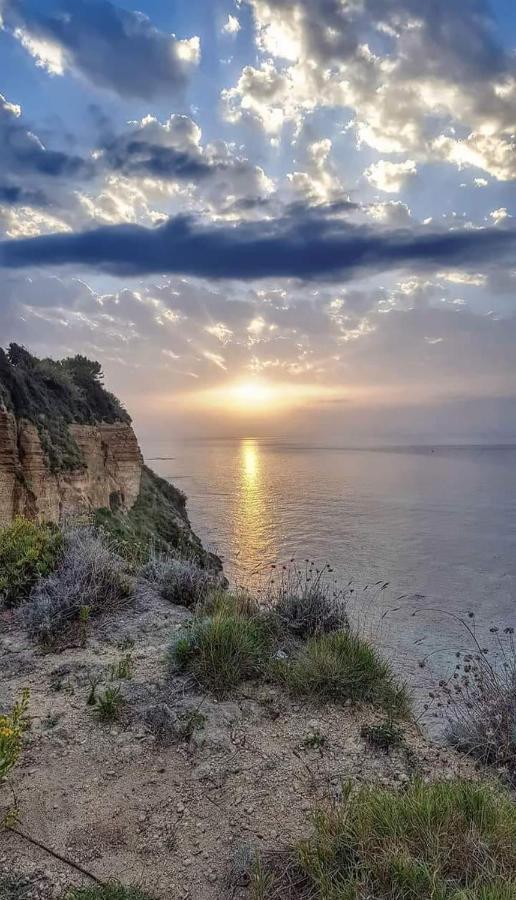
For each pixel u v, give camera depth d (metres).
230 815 3.32
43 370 28.50
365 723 4.48
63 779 3.65
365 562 30.30
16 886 2.76
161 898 2.71
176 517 35.91
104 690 4.84
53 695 4.78
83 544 7.97
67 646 5.81
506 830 2.90
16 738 3.59
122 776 3.70
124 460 33.53
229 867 2.90
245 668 5.12
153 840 3.12
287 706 4.69
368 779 3.67
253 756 3.94
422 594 22.36
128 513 31.33
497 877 2.57
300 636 6.30
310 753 4.01
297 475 115.94
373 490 81.62
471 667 5.44
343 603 7.24
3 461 19.72
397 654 10.35
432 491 80.31
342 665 5.13
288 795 3.51
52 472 22.27
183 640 5.29
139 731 4.22
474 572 28.00
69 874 2.86
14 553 7.74
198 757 3.92
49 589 6.76
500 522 48.78
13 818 3.18
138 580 8.05
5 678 5.12
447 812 2.99
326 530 43.19
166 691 4.80
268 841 3.08
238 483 95.19
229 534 40.81
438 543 37.34
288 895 2.71
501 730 4.21
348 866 2.76
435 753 4.14
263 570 22.25
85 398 31.95
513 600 21.72
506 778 3.83
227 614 6.07
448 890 2.61
